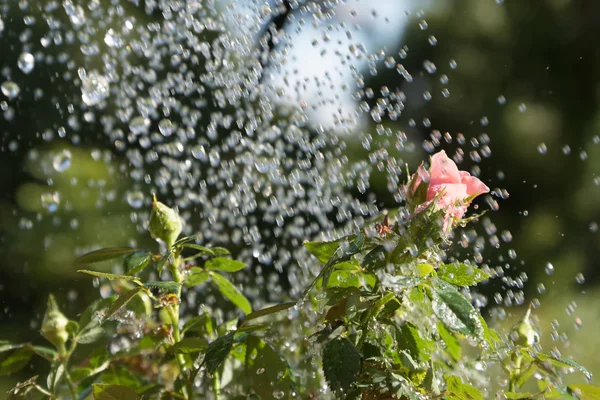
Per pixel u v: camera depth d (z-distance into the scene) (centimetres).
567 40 391
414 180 105
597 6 389
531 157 364
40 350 111
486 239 260
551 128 375
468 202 105
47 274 279
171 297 111
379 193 261
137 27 248
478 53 378
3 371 112
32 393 114
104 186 272
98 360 114
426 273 104
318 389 115
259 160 173
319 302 109
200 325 113
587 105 382
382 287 105
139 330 116
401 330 105
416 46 351
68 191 279
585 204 365
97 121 269
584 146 375
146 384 116
